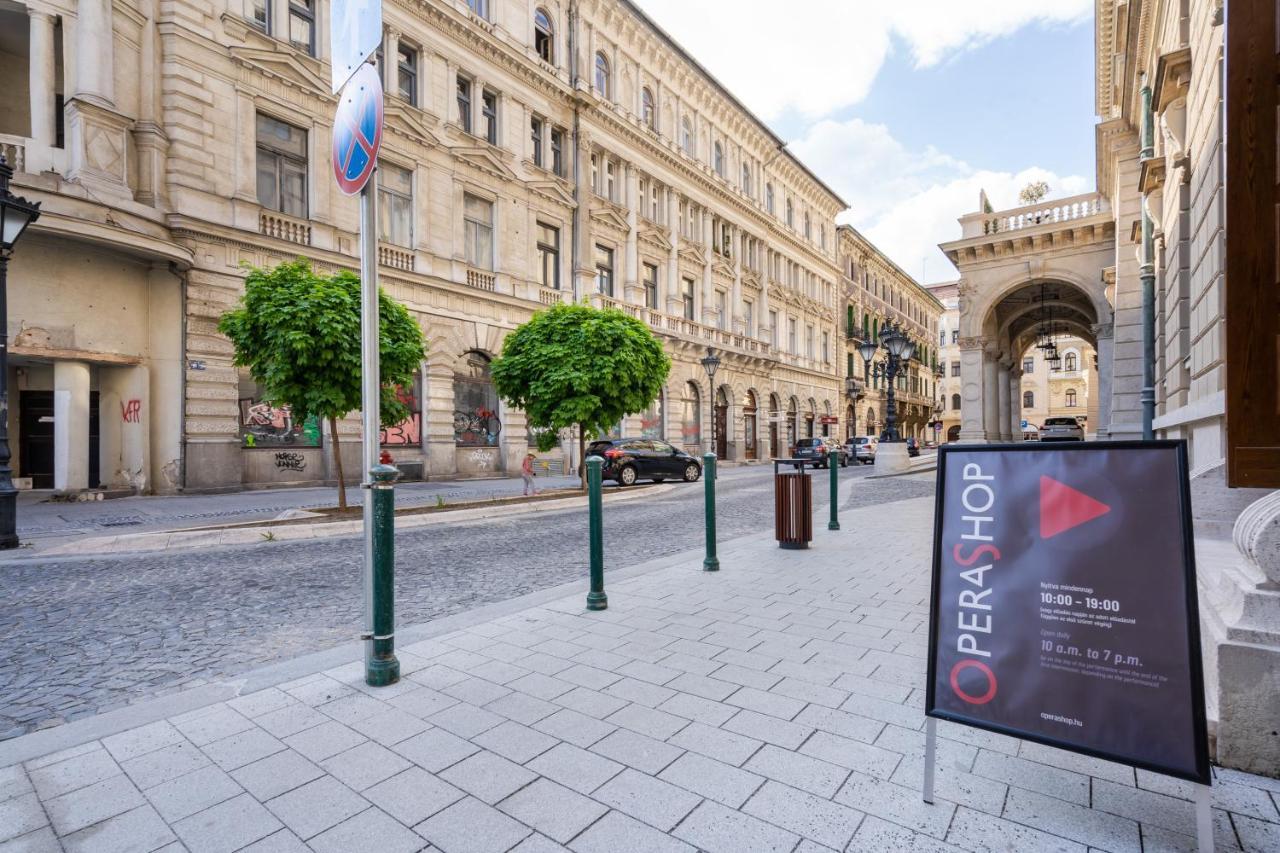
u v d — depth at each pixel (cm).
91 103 1255
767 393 3759
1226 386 253
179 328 1422
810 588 539
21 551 774
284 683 349
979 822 215
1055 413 6419
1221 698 243
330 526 948
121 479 1374
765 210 3834
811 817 219
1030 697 217
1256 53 250
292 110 1630
